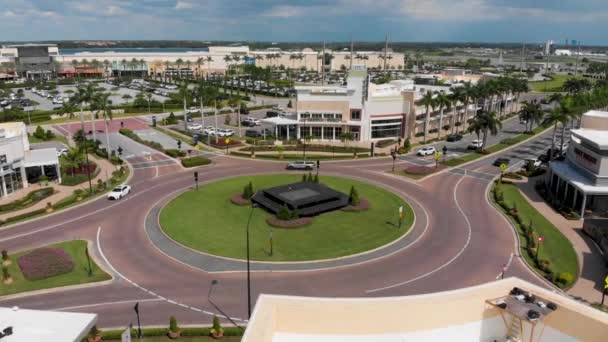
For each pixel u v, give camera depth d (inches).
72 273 1892.2
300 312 790.5
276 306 796.6
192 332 1497.3
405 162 3804.1
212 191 2970.0
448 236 2311.8
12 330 1153.4
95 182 3169.3
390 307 797.9
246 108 6363.2
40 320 1205.7
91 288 1788.9
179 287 1803.6
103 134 4758.9
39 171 3260.3
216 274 1905.8
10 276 1846.7
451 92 5137.8
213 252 2096.5
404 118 4771.2
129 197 2859.3
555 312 792.9
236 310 1653.5
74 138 4284.0
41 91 7770.7
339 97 4525.1
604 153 2561.5
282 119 4724.4
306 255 2076.8
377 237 2281.0
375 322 789.9
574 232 2397.9
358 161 3823.8
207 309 1659.7
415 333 799.1
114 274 1897.1
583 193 2551.7
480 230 2394.2
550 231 2391.7
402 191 3031.5
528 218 2564.0
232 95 7199.8
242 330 1505.9
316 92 4525.1
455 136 4729.3
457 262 2036.2
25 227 2393.0
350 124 4534.9
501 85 5492.1
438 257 2081.7
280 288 1798.7
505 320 823.1
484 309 824.3
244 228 2372.0
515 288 849.5
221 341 1473.9
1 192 2800.2
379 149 4259.4
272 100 7539.4
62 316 1224.8
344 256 2073.1
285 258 2043.6
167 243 2194.9
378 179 3304.6
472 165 3735.2
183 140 4510.3
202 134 4761.3
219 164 3683.6
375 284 1838.1
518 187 3171.8
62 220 2485.2
